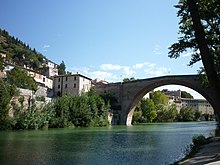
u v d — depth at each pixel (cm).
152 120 12950
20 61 16025
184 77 8481
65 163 1970
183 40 2056
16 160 2042
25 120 5675
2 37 18850
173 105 15688
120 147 2900
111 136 4344
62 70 19425
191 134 4838
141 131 5769
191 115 15600
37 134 4481
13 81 6569
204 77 3466
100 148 2803
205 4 1820
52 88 11200
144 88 9594
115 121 9781
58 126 6844
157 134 4862
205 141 2778
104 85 10800
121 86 10275
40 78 10781
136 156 2306
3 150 2533
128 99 10012
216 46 2141
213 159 1603
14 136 4000
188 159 1738
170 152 2528
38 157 2191
